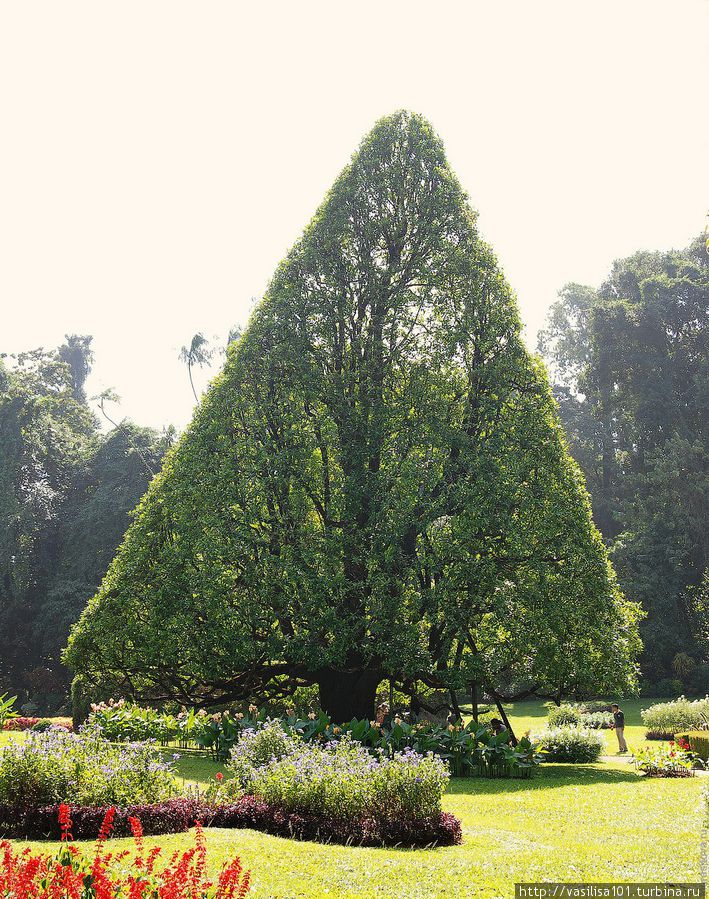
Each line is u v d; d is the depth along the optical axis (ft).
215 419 67.51
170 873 17.19
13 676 138.82
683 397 147.74
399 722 56.24
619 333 150.30
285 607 63.31
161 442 148.87
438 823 30.04
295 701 74.54
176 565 63.98
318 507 67.67
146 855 24.67
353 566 65.92
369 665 63.82
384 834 29.48
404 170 72.74
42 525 143.23
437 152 73.31
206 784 43.57
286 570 63.10
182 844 26.76
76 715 75.05
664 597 134.62
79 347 238.27
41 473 149.79
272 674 65.98
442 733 55.11
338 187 72.79
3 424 141.69
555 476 64.18
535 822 35.29
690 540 138.72
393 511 64.28
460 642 63.87
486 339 67.41
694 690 129.59
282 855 26.27
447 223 71.61
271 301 70.18
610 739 84.64
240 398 67.77
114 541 136.36
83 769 30.48
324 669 65.77
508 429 65.16
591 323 155.12
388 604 61.77
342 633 61.82
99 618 64.80
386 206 72.38
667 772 53.83
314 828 30.12
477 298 68.49
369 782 31.27
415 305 69.36
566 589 60.75
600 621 60.75
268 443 66.69
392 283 70.69
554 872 25.17
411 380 67.97
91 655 65.41
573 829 33.42
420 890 22.93
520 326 68.85
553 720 95.76
